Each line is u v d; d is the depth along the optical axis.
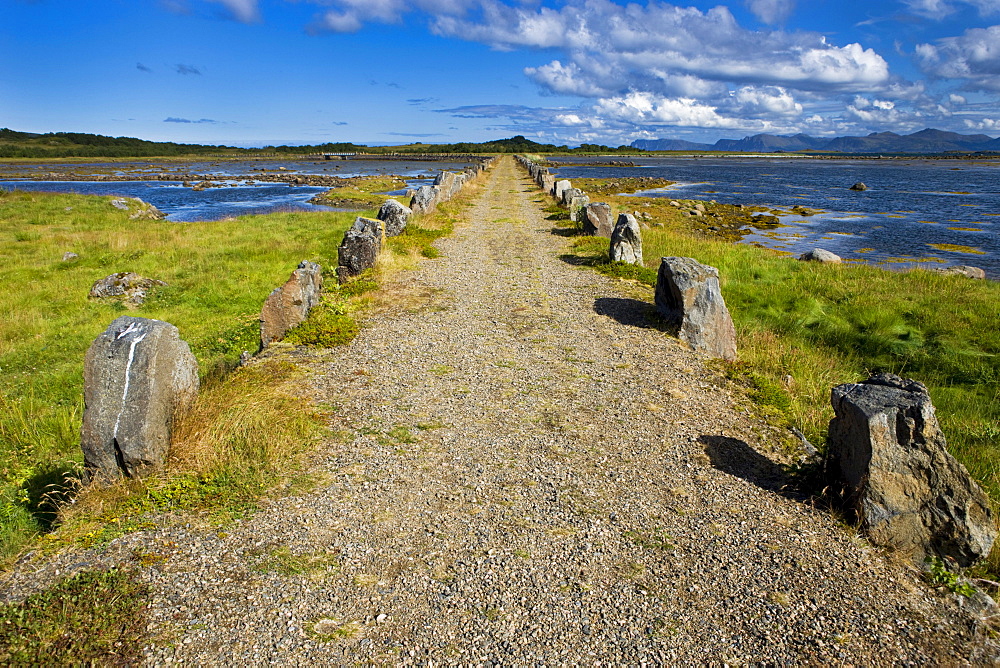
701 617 4.16
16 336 13.02
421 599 4.21
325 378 8.17
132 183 66.81
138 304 15.31
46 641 3.66
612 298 12.20
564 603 4.22
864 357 11.35
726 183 65.88
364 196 43.25
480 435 6.69
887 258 24.05
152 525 4.94
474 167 51.31
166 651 3.69
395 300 11.99
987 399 9.51
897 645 4.02
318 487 5.57
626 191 52.69
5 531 5.25
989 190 56.84
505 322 10.77
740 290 15.02
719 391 8.07
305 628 3.92
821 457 6.29
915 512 4.98
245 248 20.83
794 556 4.84
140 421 5.43
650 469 6.10
